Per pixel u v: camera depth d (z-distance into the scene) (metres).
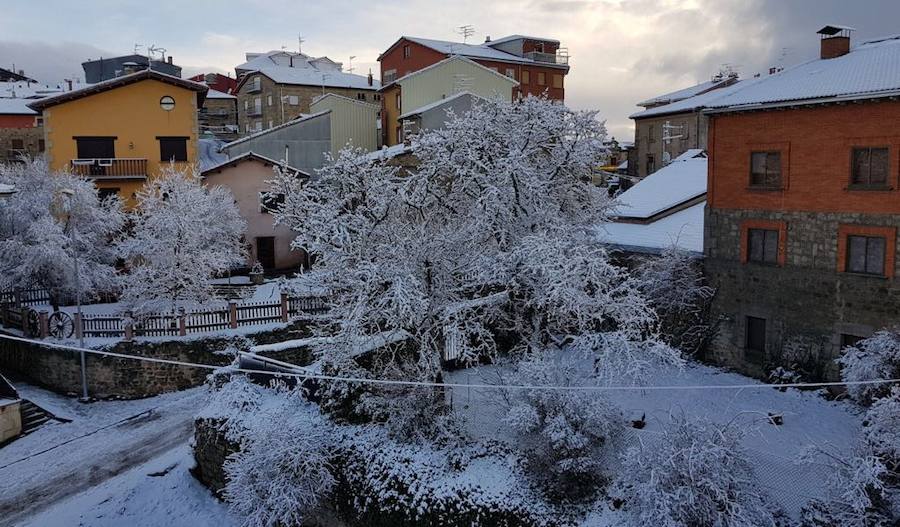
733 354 20.62
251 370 18.50
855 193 17.44
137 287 26.12
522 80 58.28
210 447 17.94
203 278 26.92
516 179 17.39
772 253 19.59
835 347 18.09
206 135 59.47
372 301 16.05
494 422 16.48
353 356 16.97
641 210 26.86
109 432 21.17
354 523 15.29
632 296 16.81
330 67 72.88
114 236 29.48
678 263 21.28
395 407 15.90
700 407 17.30
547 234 17.16
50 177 27.36
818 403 17.44
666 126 48.50
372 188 16.66
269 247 35.31
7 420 20.55
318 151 40.81
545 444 13.73
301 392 17.73
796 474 13.69
